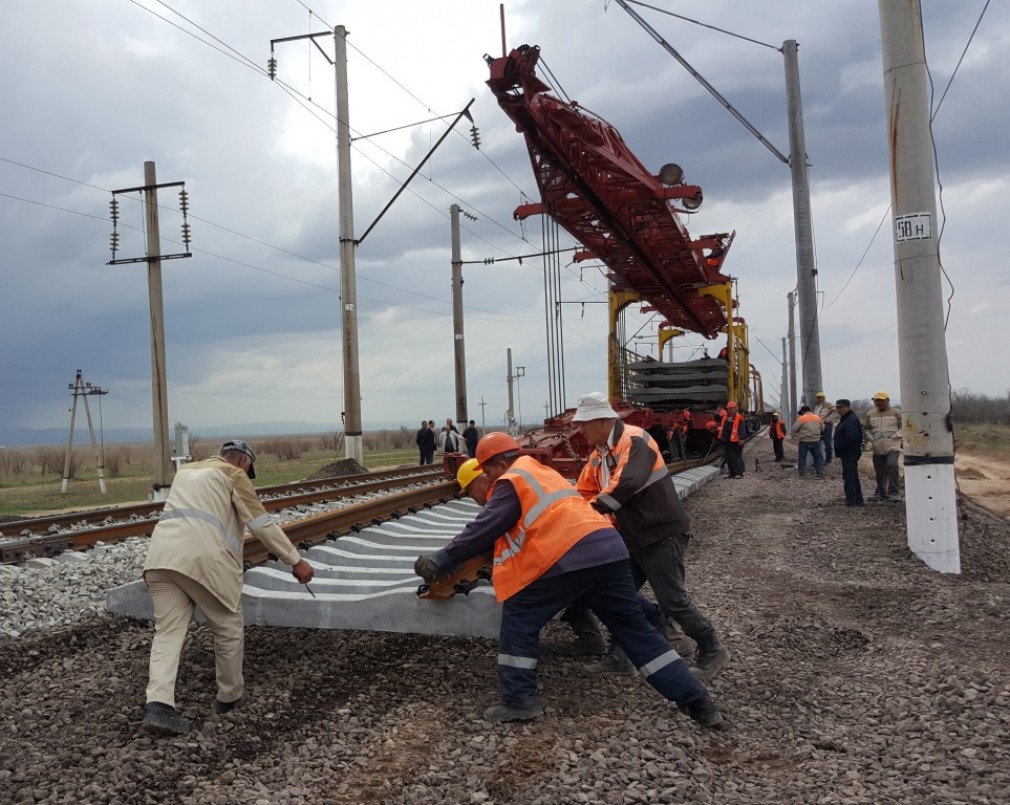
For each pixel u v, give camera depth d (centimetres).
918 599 675
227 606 436
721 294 2041
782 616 627
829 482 1606
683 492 1288
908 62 829
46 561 767
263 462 4366
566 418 1310
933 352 821
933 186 834
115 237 1609
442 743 398
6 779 359
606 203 1354
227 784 358
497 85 1092
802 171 1884
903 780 352
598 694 468
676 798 333
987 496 1781
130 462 5566
